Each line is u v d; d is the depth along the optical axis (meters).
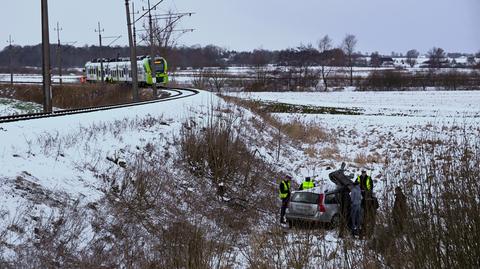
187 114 27.89
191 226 12.34
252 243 13.12
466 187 9.45
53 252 10.82
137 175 16.62
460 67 144.75
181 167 20.33
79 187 14.50
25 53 184.50
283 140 32.91
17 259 9.96
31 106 39.25
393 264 9.88
